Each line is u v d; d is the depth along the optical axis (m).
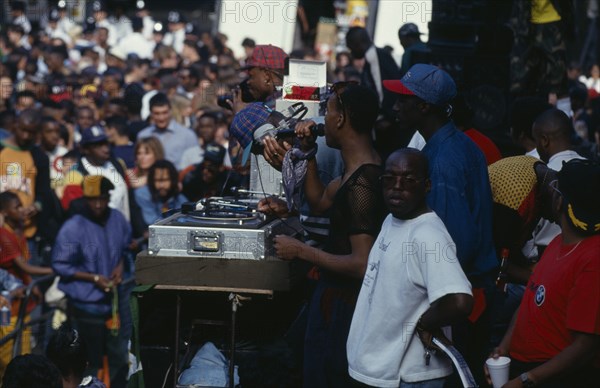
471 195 6.69
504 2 9.48
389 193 5.93
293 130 6.93
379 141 10.55
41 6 34.50
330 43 23.39
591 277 5.61
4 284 10.55
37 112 13.23
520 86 10.61
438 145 6.70
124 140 14.45
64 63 25.56
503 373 5.96
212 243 6.70
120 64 24.27
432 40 9.49
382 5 17.84
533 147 8.21
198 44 27.09
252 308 7.27
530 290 6.05
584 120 14.57
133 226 12.51
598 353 5.76
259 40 22.66
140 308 7.20
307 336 6.69
